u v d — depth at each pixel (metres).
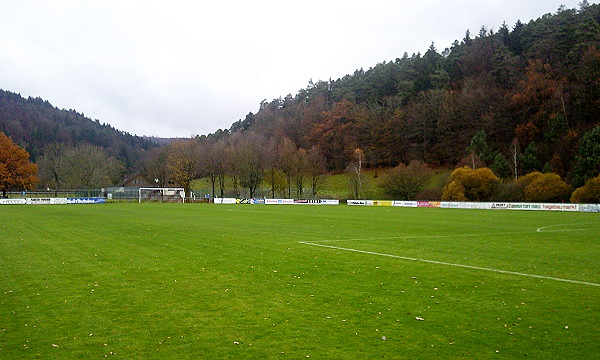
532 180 75.25
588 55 100.94
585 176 73.12
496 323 10.66
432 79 137.50
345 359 8.55
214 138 177.62
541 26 127.69
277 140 148.88
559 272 16.92
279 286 14.42
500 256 20.77
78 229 32.12
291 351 8.93
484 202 70.94
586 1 130.88
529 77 112.88
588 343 9.35
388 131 129.75
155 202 94.56
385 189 94.31
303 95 179.75
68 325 10.51
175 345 9.26
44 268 17.34
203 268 17.42
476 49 139.25
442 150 122.12
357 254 21.16
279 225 36.84
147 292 13.60
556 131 99.69
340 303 12.39
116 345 9.26
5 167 98.25
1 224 36.00
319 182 119.94
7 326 10.44
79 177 112.69
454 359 8.55
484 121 115.50
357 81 166.50
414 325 10.52
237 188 125.38
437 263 18.77
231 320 10.88
